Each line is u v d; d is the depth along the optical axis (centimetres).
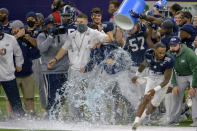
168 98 2917
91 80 2927
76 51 2895
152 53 2656
